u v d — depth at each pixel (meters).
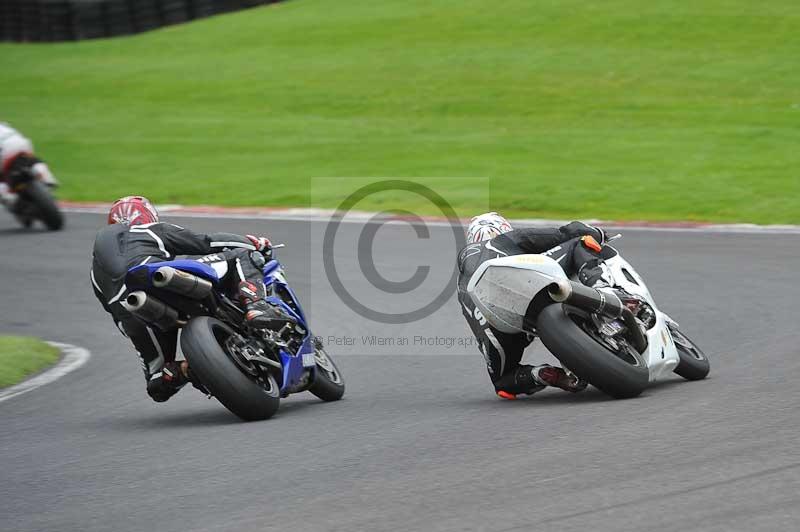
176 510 16.03
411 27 119.00
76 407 25.03
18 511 16.58
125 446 20.50
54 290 41.69
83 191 68.75
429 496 15.87
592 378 21.20
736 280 36.94
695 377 23.41
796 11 110.81
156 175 72.38
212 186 67.81
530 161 69.19
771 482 15.33
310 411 23.36
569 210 55.81
